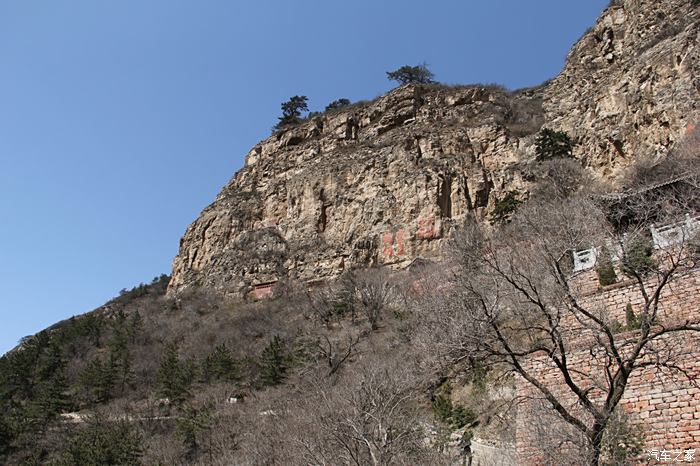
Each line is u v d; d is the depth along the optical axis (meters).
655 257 19.31
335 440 18.98
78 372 52.47
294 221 72.19
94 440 33.25
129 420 37.47
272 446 24.88
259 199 79.25
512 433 18.27
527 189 53.00
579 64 65.25
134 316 66.75
